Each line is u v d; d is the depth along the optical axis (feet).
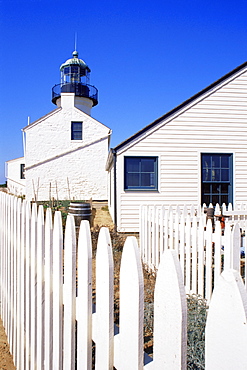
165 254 3.93
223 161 35.24
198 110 34.71
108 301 4.82
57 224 6.52
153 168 34.42
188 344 7.61
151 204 34.01
